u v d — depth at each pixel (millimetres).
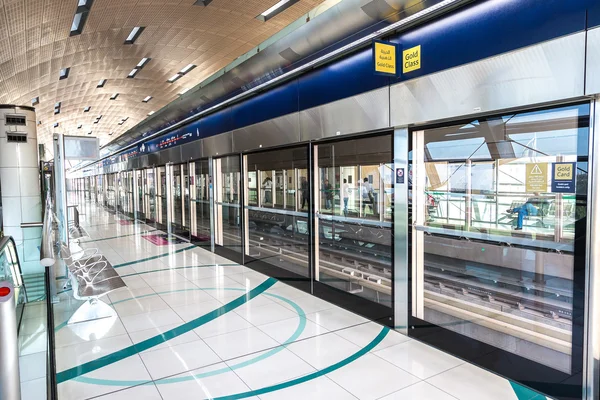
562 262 2992
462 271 3791
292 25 4688
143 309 4855
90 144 5406
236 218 7438
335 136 4609
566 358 2945
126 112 24562
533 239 3145
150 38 10734
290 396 2902
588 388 2611
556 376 2783
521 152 3070
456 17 3229
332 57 4488
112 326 4312
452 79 3285
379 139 4426
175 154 10312
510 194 3219
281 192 6215
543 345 3135
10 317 1327
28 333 3363
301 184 5797
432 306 3854
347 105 4398
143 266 7234
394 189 4004
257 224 6836
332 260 5270
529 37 2754
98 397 2918
